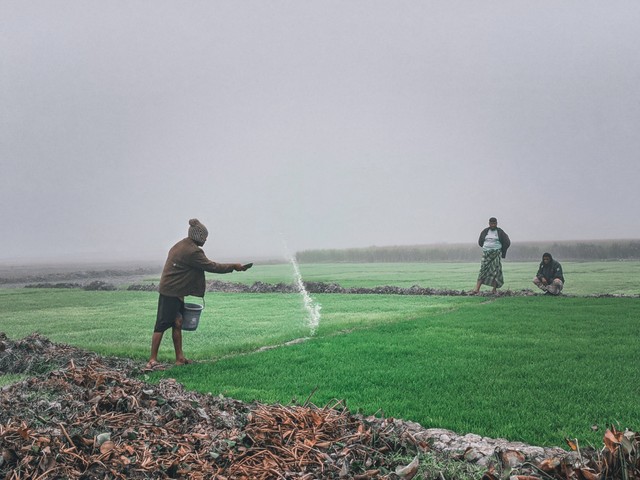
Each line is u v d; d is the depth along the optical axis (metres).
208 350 9.55
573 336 9.93
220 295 21.64
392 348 9.03
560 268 18.72
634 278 28.84
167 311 8.38
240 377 7.30
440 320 12.27
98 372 5.93
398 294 20.73
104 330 12.54
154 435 4.46
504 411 5.49
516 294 19.08
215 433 4.56
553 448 4.43
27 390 5.49
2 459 3.90
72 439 4.18
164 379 6.91
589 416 5.23
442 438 4.73
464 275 36.06
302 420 4.70
